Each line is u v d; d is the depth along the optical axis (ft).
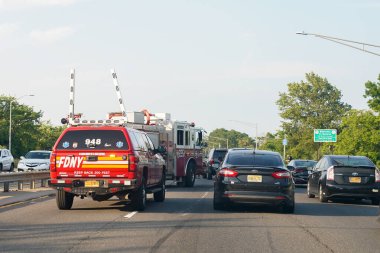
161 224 48.88
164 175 72.84
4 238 40.60
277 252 36.32
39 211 58.75
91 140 57.11
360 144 286.46
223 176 59.57
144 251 35.99
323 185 76.89
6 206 64.08
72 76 86.38
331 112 406.62
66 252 35.45
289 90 420.36
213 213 58.39
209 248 37.29
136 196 59.31
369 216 59.31
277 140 435.53
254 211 61.31
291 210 60.39
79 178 56.70
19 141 315.37
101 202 70.08
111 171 56.34
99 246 37.58
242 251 36.42
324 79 416.05
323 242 40.65
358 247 38.75
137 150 58.54
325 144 339.16
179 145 106.83
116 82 96.27
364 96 275.18
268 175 58.70
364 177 75.00
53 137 356.79
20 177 88.84
